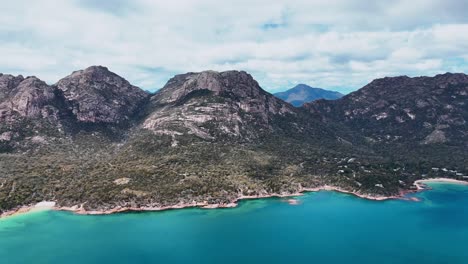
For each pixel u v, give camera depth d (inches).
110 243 6840.6
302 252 6520.7
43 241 6894.7
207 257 6299.2
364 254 6456.7
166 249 6604.3
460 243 6958.7
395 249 6673.2
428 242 6998.0
